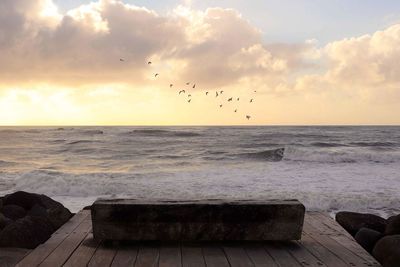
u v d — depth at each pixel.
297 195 13.78
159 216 5.17
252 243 5.22
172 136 61.16
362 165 24.20
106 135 66.44
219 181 17.44
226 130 84.31
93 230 5.15
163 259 4.60
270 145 43.84
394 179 18.22
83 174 18.81
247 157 30.27
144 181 17.44
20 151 39.72
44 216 6.52
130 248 5.01
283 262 4.53
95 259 4.59
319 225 6.24
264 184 16.64
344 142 47.19
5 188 16.22
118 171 23.11
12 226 5.73
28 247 5.61
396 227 5.80
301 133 69.50
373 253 5.13
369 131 83.31
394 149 38.25
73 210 11.91
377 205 13.02
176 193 14.70
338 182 17.25
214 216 5.19
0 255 5.21
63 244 5.16
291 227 5.16
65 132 83.88
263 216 5.18
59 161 30.58
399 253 4.68
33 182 16.27
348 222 6.83
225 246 5.09
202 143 47.41
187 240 5.22
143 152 36.94
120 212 5.14
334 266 4.44
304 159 27.89
